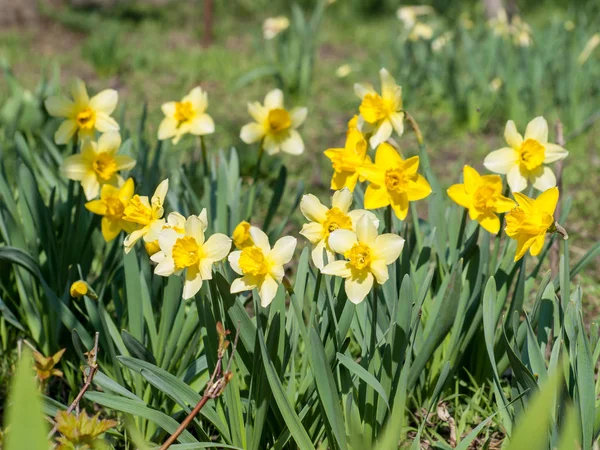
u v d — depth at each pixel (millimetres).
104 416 1802
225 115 3754
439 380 1701
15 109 2729
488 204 1646
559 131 1829
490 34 4004
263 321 1652
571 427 1405
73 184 1853
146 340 1812
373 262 1561
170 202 1984
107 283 1906
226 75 4668
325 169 3016
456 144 3395
